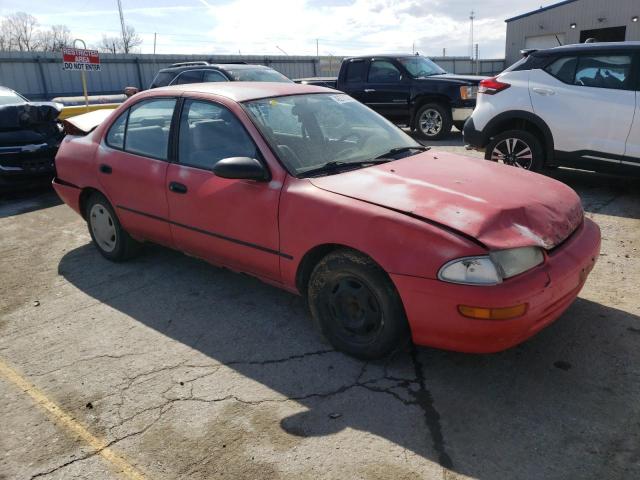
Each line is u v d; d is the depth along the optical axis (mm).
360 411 2771
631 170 5898
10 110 7535
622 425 2598
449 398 2850
